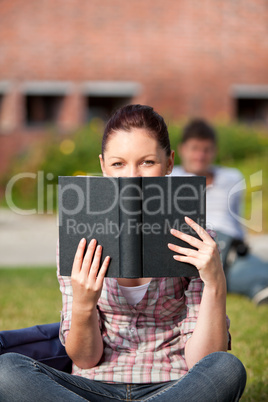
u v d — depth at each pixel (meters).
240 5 23.27
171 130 16.84
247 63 23.41
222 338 3.22
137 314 3.40
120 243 3.05
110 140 3.39
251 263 8.02
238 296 8.05
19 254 11.38
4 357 3.11
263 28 23.42
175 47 22.94
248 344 5.91
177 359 3.36
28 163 18.34
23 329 3.64
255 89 23.52
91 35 22.36
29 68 21.88
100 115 23.27
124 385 3.26
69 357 3.61
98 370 3.33
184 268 3.12
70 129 19.17
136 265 3.05
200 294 3.38
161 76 22.88
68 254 3.11
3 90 21.72
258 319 6.89
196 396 2.94
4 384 2.97
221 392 2.98
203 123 7.38
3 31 21.67
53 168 17.66
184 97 23.05
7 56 21.69
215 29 23.14
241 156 19.02
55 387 2.97
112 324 3.43
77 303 3.15
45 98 22.95
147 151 3.34
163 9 22.83
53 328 3.70
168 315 3.41
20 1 21.75
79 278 3.08
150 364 3.31
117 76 22.59
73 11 22.16
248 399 4.48
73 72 22.25
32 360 3.14
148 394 3.22
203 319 3.20
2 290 8.23
